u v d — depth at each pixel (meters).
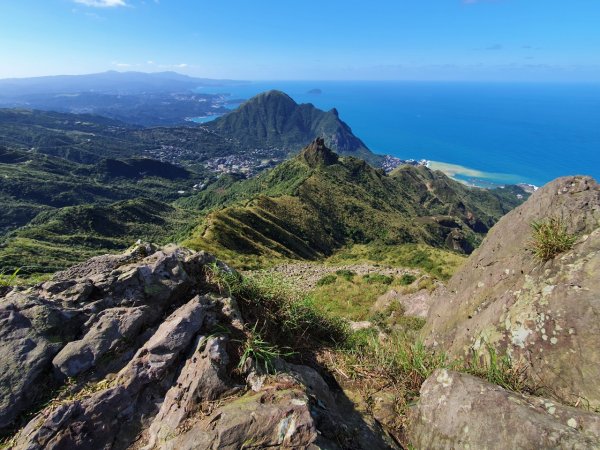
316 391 4.27
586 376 4.43
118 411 3.60
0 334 3.89
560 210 6.68
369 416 4.39
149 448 3.37
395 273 30.41
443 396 4.29
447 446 3.92
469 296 7.79
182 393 3.70
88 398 3.59
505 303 6.10
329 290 24.02
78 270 5.30
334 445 3.28
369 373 5.24
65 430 3.35
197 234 65.25
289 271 36.31
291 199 105.88
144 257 5.68
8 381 3.58
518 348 5.32
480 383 4.20
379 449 3.86
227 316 4.63
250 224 76.38
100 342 4.07
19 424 3.44
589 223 6.11
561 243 5.85
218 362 3.89
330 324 6.36
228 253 55.91
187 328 4.21
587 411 3.74
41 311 4.17
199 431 3.22
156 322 4.55
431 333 8.42
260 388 3.73
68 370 3.81
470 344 6.38
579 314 4.81
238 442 3.09
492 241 8.20
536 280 5.88
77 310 4.38
